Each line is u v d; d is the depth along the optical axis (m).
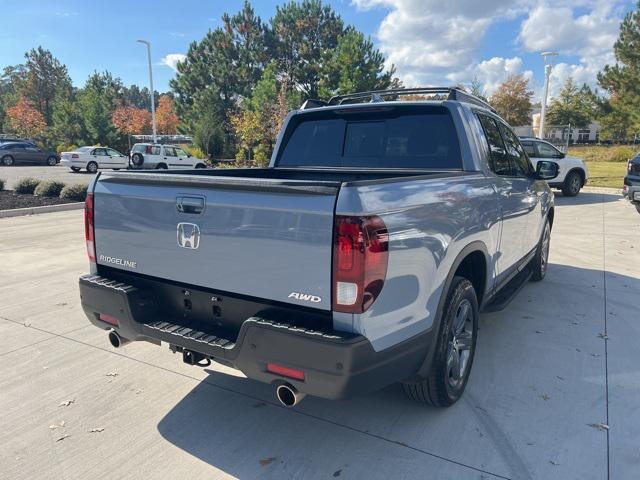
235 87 43.66
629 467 2.74
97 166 28.08
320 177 4.34
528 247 5.21
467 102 4.18
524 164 5.18
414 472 2.71
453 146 3.89
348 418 3.25
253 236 2.56
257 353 2.52
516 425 3.14
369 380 2.46
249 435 3.07
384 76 36.69
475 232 3.36
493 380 3.73
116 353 4.21
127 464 2.80
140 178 2.99
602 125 43.44
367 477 2.68
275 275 2.52
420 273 2.69
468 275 3.76
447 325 3.07
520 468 2.74
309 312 2.48
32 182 14.91
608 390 3.58
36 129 52.22
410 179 2.73
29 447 2.95
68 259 7.33
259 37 45.94
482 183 3.64
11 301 5.47
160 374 3.86
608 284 6.25
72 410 3.34
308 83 46.69
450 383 3.26
